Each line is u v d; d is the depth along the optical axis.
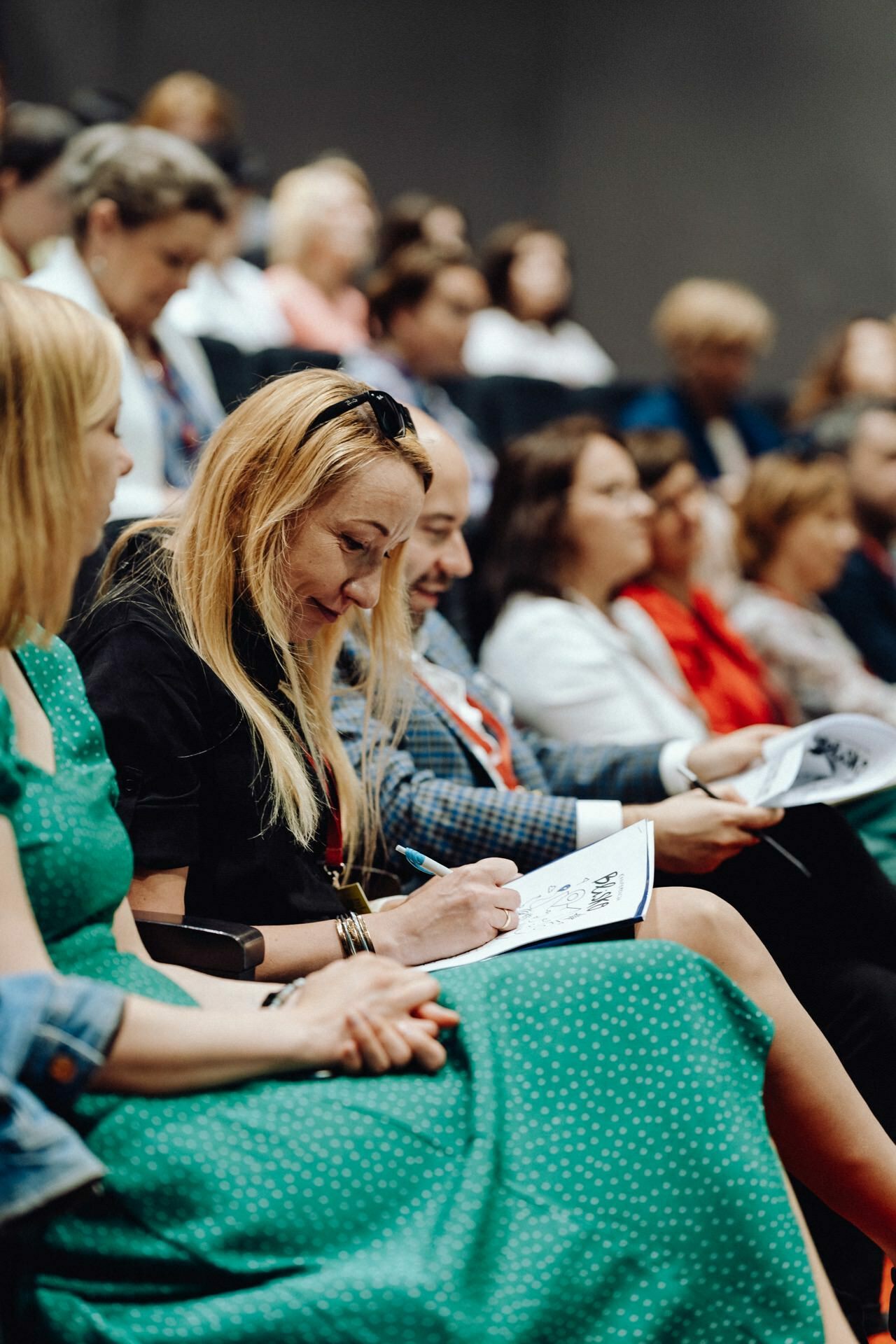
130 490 3.11
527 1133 1.65
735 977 1.92
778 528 4.66
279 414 2.06
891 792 3.11
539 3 9.16
